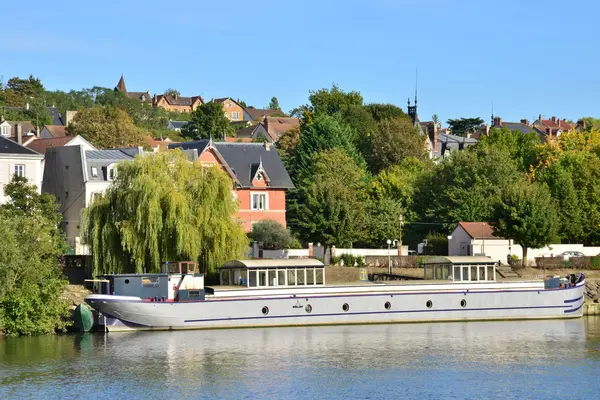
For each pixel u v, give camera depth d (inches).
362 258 4355.3
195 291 3221.0
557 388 2369.6
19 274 3105.3
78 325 3184.1
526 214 4530.0
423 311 3494.1
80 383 2400.3
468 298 3545.8
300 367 2596.0
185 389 2345.0
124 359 2682.1
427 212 5201.8
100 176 4411.9
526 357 2763.3
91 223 3462.1
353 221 4340.6
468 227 4736.7
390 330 3277.6
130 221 3398.1
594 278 4367.6
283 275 3366.1
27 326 3065.9
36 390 2329.0
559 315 3663.9
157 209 3378.4
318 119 6476.4
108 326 3154.5
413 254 4827.8
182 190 3486.7
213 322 3243.1
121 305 3132.4
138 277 3255.4
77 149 4419.3
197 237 3422.7
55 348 2842.0
